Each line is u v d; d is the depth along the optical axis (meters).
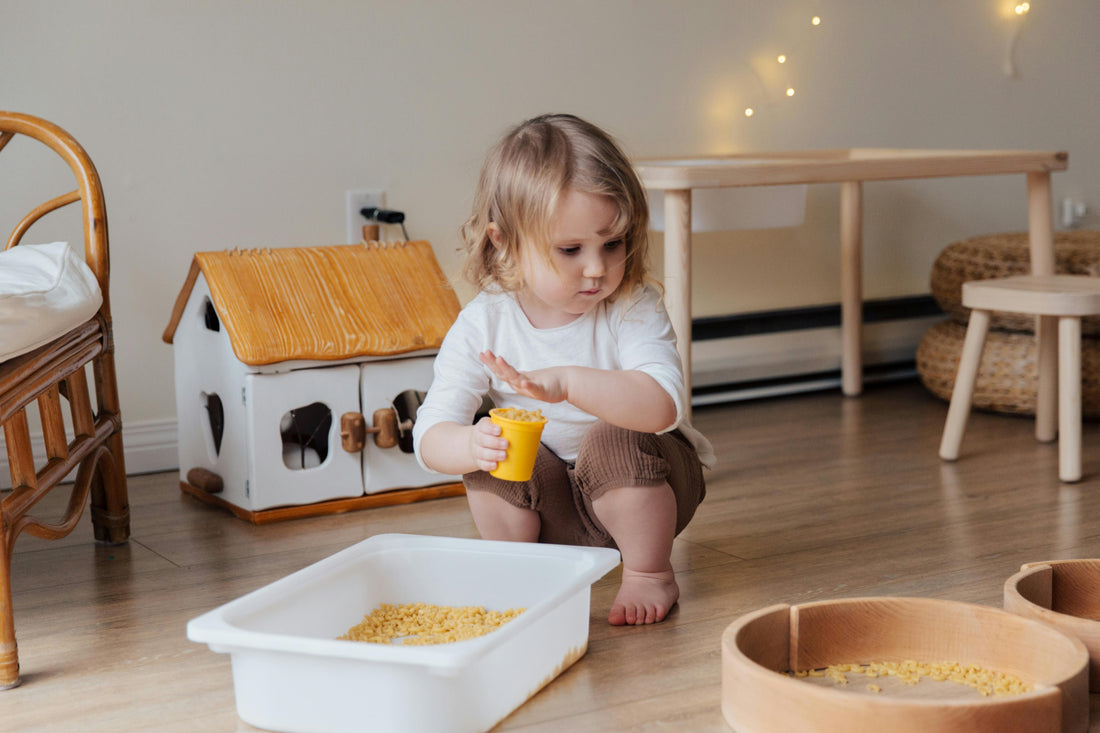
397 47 2.24
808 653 1.12
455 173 2.33
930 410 2.54
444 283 1.92
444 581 1.26
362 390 1.80
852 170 1.93
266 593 1.08
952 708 0.90
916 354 2.69
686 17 2.55
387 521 1.76
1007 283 2.04
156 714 1.08
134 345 2.08
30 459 1.25
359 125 2.22
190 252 2.10
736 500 1.84
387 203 2.27
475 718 1.00
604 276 1.21
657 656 1.19
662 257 2.51
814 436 2.31
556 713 1.06
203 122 2.08
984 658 1.11
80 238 2.01
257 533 1.70
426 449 1.26
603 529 1.38
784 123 2.71
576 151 1.19
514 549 1.23
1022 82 3.04
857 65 2.79
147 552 1.61
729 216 2.22
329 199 2.21
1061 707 0.94
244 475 1.76
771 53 2.67
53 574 1.51
